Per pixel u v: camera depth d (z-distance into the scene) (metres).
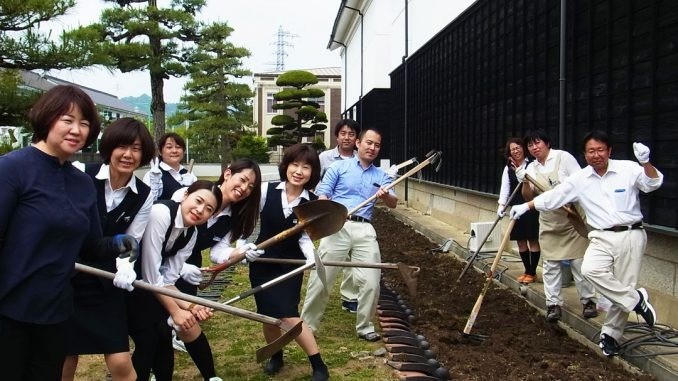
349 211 5.09
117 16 16.97
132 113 37.78
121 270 2.94
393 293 6.82
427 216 13.88
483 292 5.23
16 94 9.12
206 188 3.54
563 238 5.41
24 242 2.49
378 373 4.50
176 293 3.16
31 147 2.60
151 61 17.36
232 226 4.06
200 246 3.96
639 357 4.36
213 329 5.71
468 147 10.38
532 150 5.79
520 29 7.88
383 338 5.27
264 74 55.72
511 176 6.89
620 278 4.45
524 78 7.72
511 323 5.76
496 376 4.31
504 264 7.86
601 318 5.21
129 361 3.28
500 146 8.71
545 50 6.98
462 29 10.58
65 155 2.63
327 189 5.32
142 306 3.51
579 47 6.07
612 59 5.37
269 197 4.39
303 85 36.81
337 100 54.66
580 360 4.64
